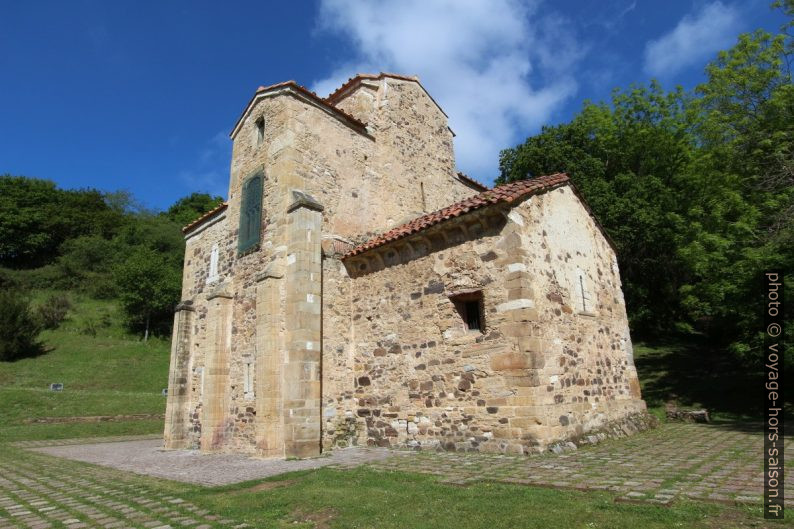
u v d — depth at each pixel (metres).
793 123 15.65
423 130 15.85
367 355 10.75
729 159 17.02
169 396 13.26
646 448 8.31
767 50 17.70
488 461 7.38
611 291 12.49
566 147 24.08
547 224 10.02
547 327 8.91
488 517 4.46
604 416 10.13
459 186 17.02
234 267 12.59
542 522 4.21
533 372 8.09
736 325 14.00
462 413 8.82
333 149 12.65
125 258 48.19
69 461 10.22
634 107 25.08
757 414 13.63
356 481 6.39
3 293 30.27
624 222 20.84
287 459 9.10
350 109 14.66
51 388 23.09
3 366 26.42
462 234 9.54
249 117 13.39
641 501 4.65
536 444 7.78
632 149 23.86
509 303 8.54
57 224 52.00
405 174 14.66
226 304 12.30
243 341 11.64
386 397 10.19
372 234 12.99
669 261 21.19
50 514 5.38
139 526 4.74
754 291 12.74
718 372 18.41
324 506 5.21
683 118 23.53
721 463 6.58
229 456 10.25
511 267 8.66
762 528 3.78
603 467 6.51
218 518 4.95
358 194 12.95
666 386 17.92
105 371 27.50
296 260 10.39
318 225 10.88
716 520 4.03
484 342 8.76
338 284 11.26
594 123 25.77
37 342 30.41
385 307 10.68
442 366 9.34
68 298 41.09
